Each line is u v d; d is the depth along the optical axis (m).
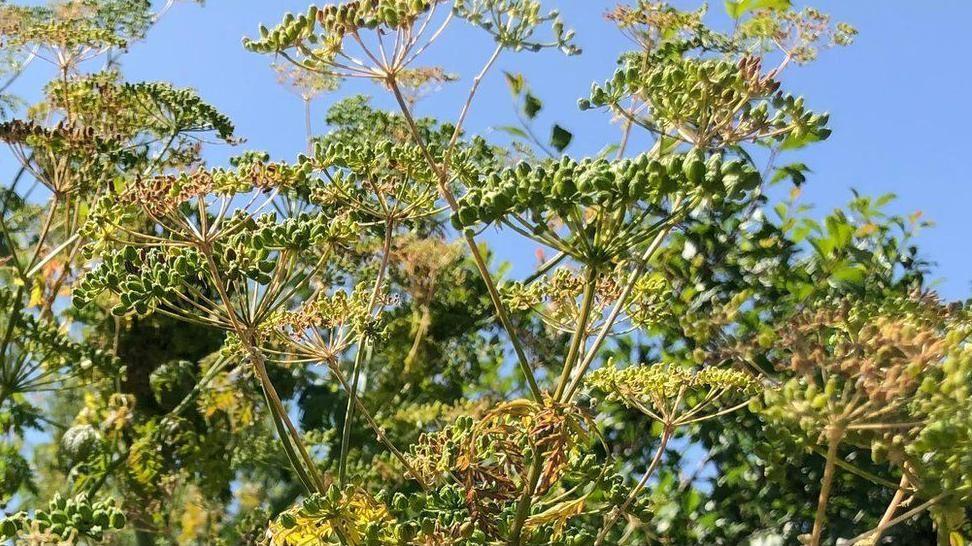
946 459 2.48
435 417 6.19
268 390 3.51
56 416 7.42
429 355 6.95
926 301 2.99
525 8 3.47
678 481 4.90
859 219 5.25
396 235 6.04
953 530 2.67
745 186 2.58
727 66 2.95
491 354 6.78
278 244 3.57
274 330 4.02
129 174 6.71
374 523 2.91
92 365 6.45
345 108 5.73
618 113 3.14
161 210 3.52
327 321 4.04
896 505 2.70
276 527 3.02
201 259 3.56
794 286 4.87
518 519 2.89
